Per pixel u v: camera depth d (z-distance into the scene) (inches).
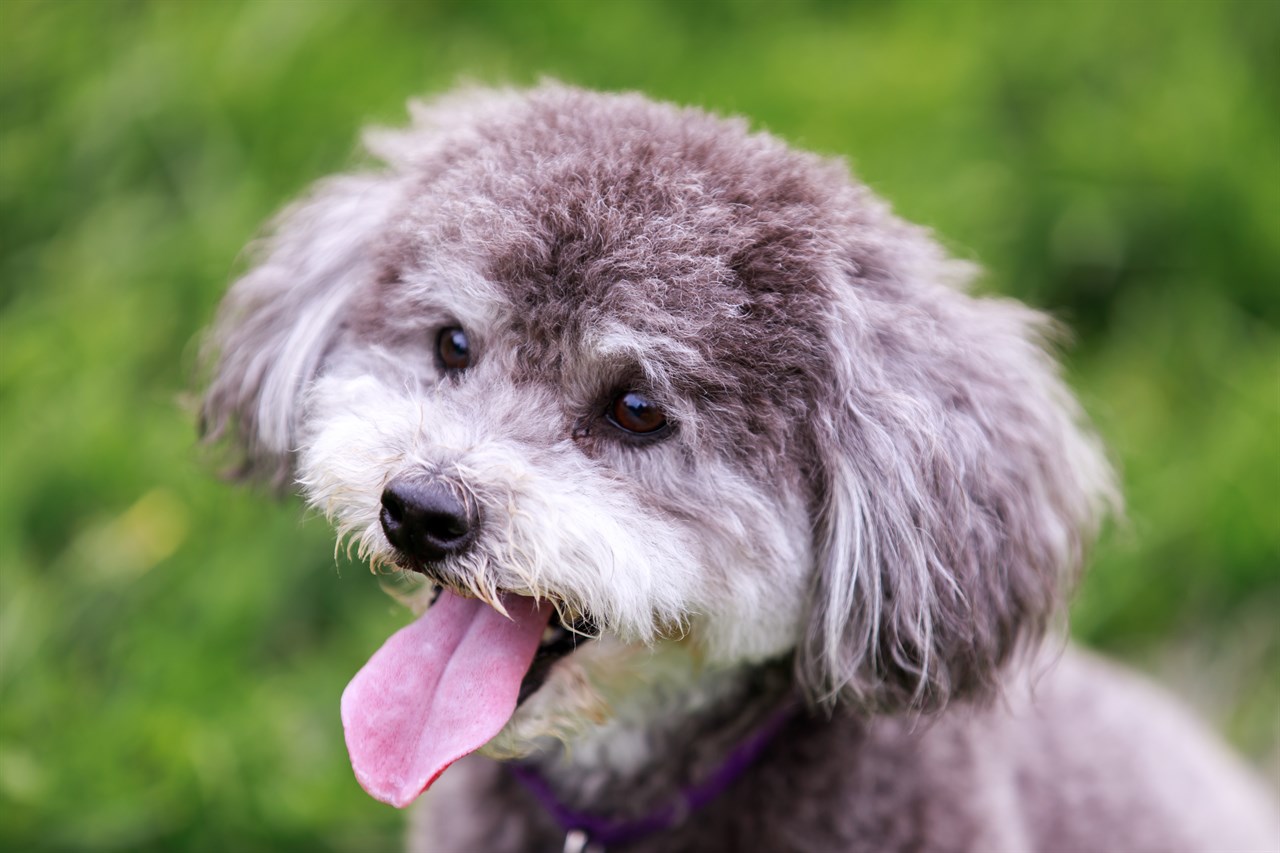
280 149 163.9
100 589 135.9
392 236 92.6
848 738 96.2
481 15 180.7
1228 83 178.5
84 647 133.9
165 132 166.7
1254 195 170.9
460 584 81.4
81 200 166.1
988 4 187.3
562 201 83.4
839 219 88.4
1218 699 152.3
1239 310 171.9
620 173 84.7
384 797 81.7
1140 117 176.1
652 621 84.5
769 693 95.6
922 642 88.2
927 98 172.6
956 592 89.1
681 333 81.4
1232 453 155.9
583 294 82.7
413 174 96.2
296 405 102.7
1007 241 168.4
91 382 147.8
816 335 85.5
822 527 89.0
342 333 102.2
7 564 134.7
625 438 86.0
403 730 84.0
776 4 187.6
